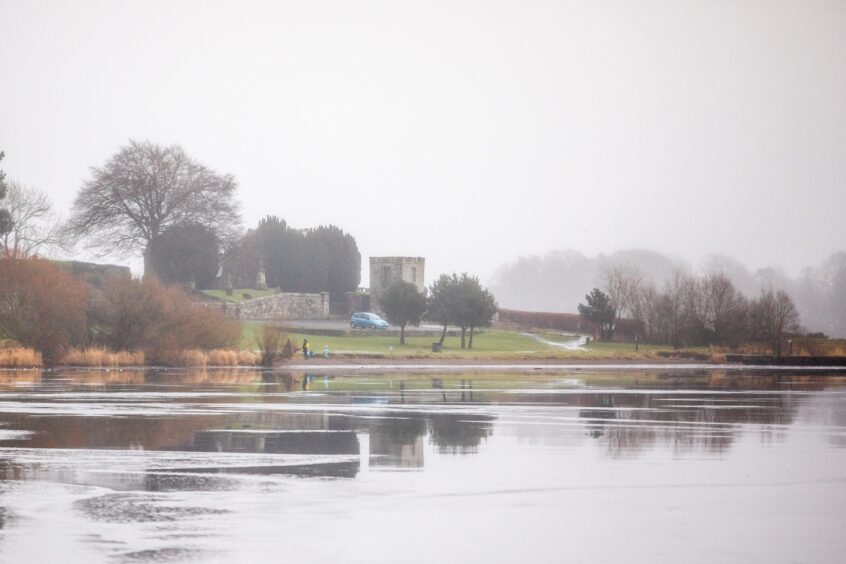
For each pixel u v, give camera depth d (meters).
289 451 106.00
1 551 63.66
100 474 90.75
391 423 133.25
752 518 75.31
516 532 70.12
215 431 122.19
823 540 68.88
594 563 62.72
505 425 131.88
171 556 62.84
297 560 62.38
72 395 171.88
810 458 104.62
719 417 145.50
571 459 102.44
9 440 112.75
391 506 78.12
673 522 73.75
